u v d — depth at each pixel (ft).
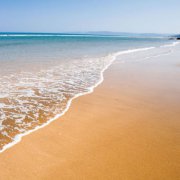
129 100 21.61
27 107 18.97
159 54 67.36
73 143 13.28
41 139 13.64
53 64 42.39
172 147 12.91
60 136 14.08
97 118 17.11
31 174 10.39
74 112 18.21
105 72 36.06
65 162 11.37
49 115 17.44
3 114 17.26
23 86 25.62
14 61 44.88
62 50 74.84
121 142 13.46
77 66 40.96
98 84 27.81
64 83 27.86
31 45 99.91
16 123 15.78
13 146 12.74
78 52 68.90
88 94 23.39
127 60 51.65
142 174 10.48
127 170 10.77
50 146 12.87
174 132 14.83
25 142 13.21
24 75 31.73
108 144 13.21
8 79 28.86
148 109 19.16
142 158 11.78
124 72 36.29
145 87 26.55
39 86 25.91
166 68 40.60
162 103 20.76
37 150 12.41
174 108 19.40
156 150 12.56
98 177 10.27
